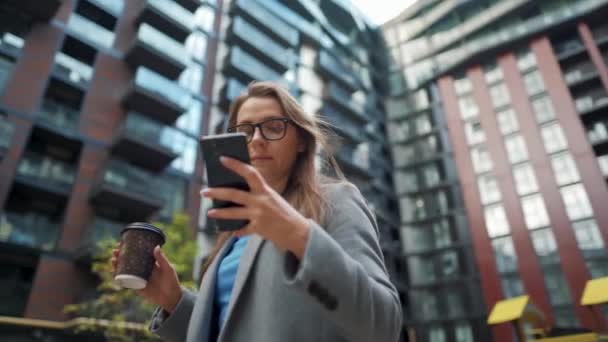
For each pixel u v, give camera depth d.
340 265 0.75
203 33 23.83
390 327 0.81
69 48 18.50
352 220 1.05
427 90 33.50
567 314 20.69
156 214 17.25
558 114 25.67
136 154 17.73
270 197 0.72
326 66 30.09
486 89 29.39
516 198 24.91
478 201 26.17
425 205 28.84
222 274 1.29
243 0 26.41
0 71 15.55
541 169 24.83
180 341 1.40
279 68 26.70
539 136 25.77
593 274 20.94
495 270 23.70
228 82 22.31
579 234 22.17
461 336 23.28
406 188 30.45
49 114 16.22
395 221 29.75
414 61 35.75
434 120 31.61
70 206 15.34
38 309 13.25
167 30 21.48
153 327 1.44
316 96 28.98
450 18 34.94
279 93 1.34
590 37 26.78
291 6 31.77
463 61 31.12
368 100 33.84
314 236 0.74
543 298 21.64
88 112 17.44
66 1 18.66
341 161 26.78
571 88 26.41
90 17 19.92
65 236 14.78
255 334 0.98
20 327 12.70
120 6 20.86
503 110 27.95
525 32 29.09
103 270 11.06
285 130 1.27
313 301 0.73
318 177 1.31
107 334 11.10
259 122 1.29
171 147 18.86
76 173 16.02
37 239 14.27
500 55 29.92
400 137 32.97
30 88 15.98
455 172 28.34
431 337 24.28
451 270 25.50
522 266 23.00
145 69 18.83
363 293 0.76
